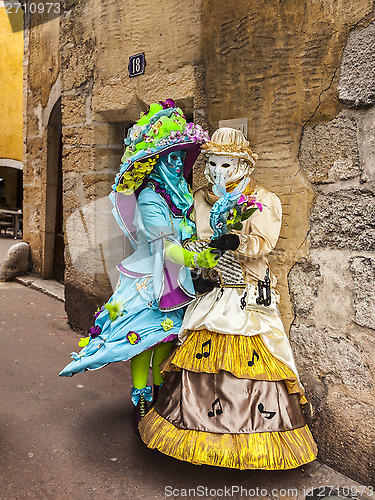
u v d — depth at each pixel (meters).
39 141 6.77
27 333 4.63
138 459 2.66
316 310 2.60
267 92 2.74
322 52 2.46
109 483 2.45
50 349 4.23
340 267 2.47
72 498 2.32
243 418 2.24
